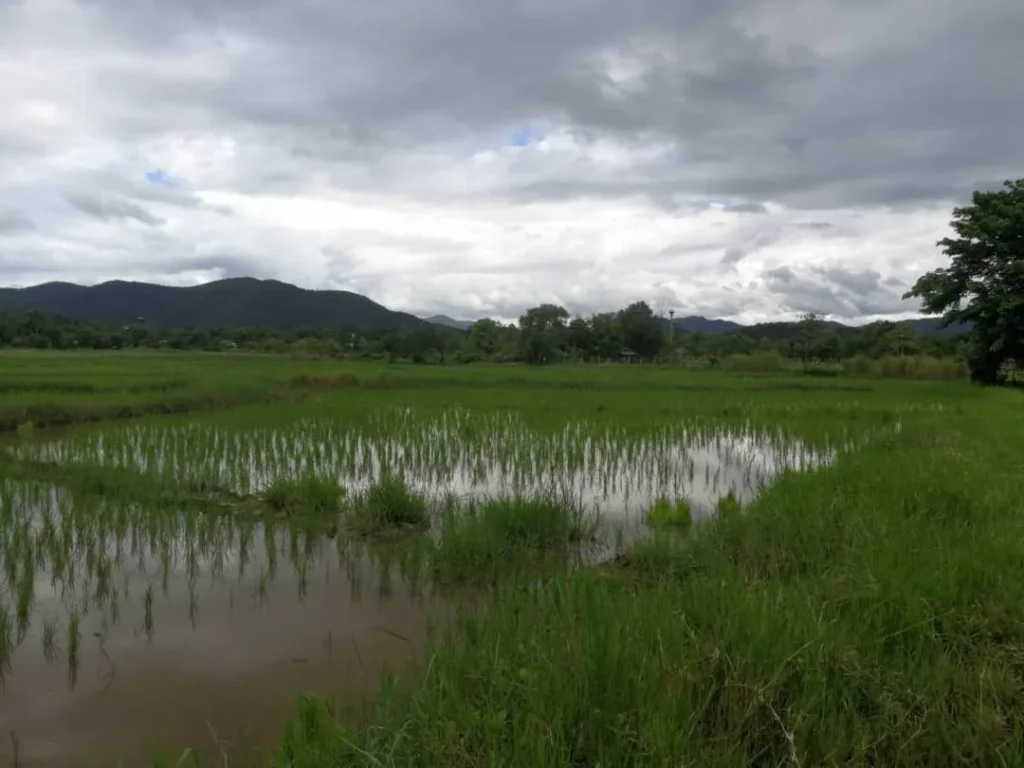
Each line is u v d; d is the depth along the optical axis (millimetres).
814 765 3270
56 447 12711
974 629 4445
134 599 6027
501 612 4734
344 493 9133
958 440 11922
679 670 3754
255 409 18125
